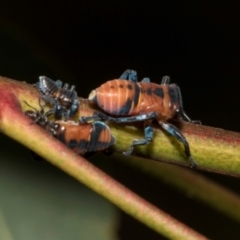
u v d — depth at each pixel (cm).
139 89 13
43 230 13
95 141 13
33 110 12
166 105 13
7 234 13
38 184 14
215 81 16
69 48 16
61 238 13
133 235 17
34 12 16
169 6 16
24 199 13
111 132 13
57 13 16
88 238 14
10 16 16
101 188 12
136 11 16
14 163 14
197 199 15
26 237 13
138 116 13
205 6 16
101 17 16
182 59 16
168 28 16
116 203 12
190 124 13
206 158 13
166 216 12
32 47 14
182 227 12
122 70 16
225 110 16
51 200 14
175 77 16
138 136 13
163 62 16
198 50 16
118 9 16
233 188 17
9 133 12
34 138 12
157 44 16
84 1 16
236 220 15
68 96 13
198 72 16
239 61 16
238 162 13
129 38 16
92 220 14
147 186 17
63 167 12
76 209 14
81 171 12
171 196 17
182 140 13
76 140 13
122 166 17
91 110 13
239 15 16
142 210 12
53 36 16
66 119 13
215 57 16
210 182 15
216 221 16
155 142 13
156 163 14
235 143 13
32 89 12
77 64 16
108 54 16
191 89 16
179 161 13
